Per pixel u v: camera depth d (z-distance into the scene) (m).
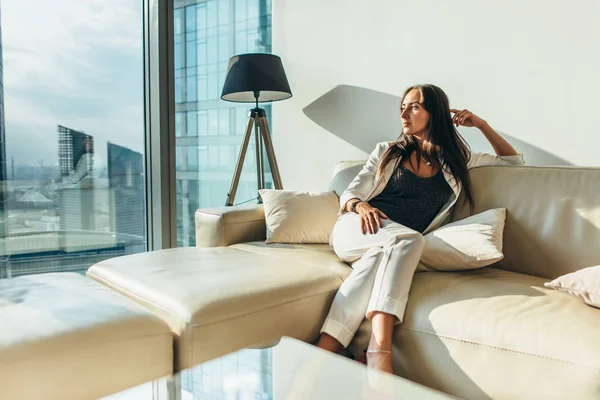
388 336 1.31
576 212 1.60
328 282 1.55
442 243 1.62
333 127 2.87
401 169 1.92
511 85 2.16
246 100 2.96
